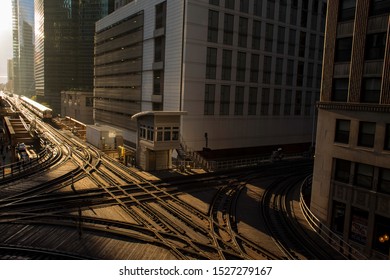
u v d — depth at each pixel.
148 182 26.95
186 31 38.25
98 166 33.12
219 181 29.34
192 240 16.39
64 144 47.19
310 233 19.08
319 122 22.39
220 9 40.59
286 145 51.25
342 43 21.38
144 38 47.59
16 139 42.47
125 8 53.81
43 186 24.56
